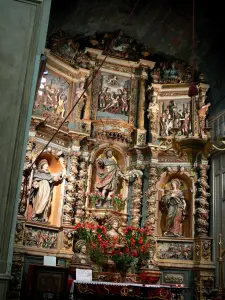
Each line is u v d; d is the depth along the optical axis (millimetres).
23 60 5203
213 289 13266
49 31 14773
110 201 14727
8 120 4945
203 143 8398
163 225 14945
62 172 14375
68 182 14227
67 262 13164
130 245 13055
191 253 14219
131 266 13766
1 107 4957
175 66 16812
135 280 12867
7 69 5105
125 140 15852
